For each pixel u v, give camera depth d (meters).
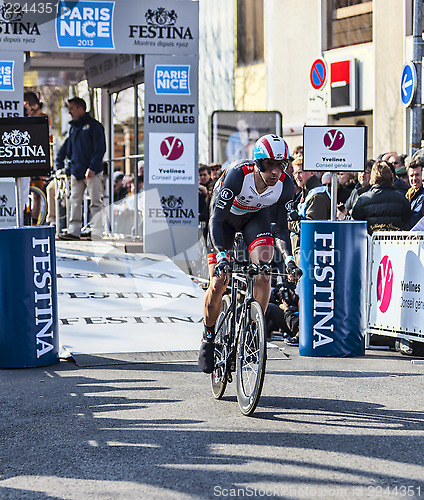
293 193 9.16
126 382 10.23
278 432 7.71
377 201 13.35
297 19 31.98
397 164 17.34
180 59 19.41
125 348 12.02
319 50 30.89
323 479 6.29
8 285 11.23
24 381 10.39
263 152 8.41
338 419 8.22
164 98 19.42
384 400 9.12
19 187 11.61
